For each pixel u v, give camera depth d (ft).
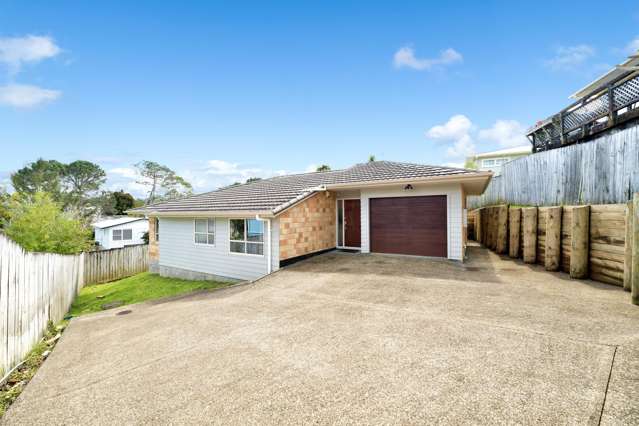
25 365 15.53
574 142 39.06
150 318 20.21
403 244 35.04
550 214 24.68
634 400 8.27
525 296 18.22
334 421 8.12
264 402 9.19
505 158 97.81
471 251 38.99
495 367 10.34
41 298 20.65
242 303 20.75
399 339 13.09
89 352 14.92
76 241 49.55
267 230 32.48
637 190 19.71
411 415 8.14
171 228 43.91
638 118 28.96
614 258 19.60
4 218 49.01
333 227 41.24
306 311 17.88
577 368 10.02
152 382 10.97
